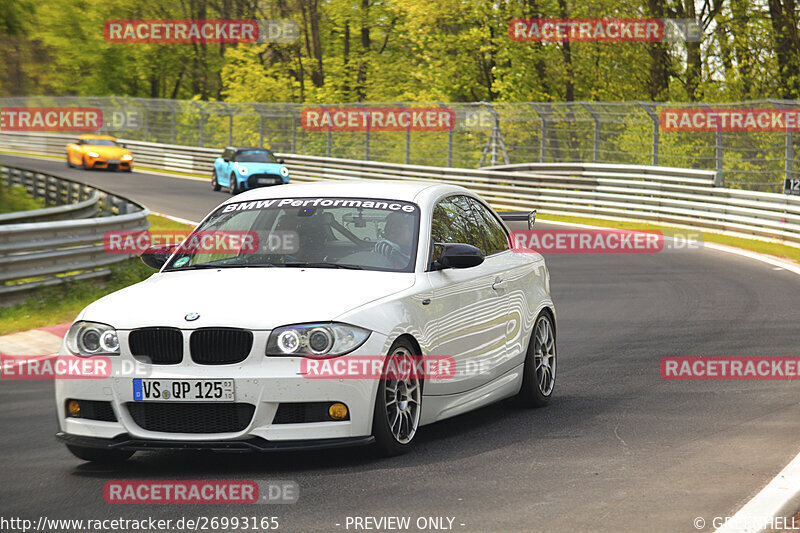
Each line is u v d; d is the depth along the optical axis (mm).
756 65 120625
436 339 20094
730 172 84875
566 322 38250
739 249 66688
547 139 100750
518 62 143125
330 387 17656
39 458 19734
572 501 15898
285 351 17625
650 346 32625
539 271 25391
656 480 17141
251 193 23609
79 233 44562
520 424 22141
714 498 15914
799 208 68688
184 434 17719
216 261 21266
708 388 26000
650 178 85188
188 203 102375
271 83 192750
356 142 126688
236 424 17672
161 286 19734
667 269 56344
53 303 41250
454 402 20891
